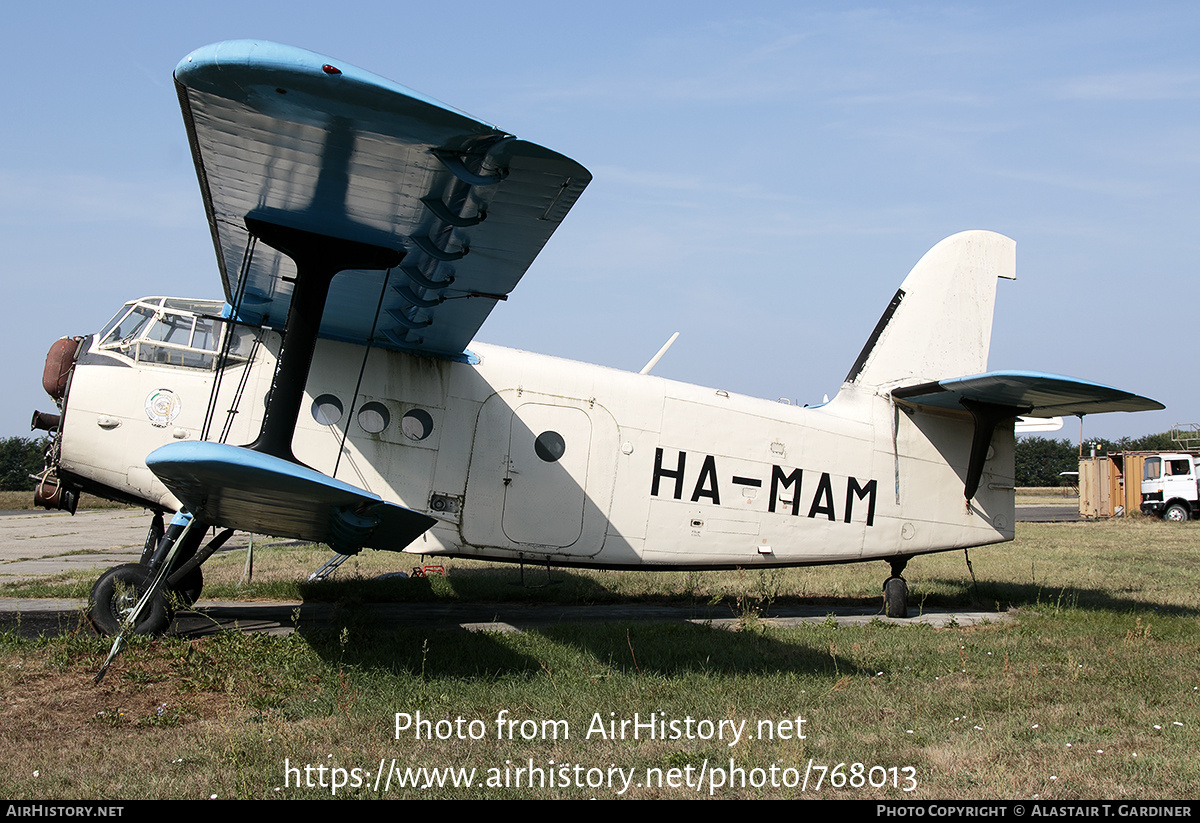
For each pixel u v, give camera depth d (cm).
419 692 593
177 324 840
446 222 579
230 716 541
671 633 832
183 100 480
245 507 638
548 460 930
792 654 745
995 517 1099
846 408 1079
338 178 555
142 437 815
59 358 839
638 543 965
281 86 446
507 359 940
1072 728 543
